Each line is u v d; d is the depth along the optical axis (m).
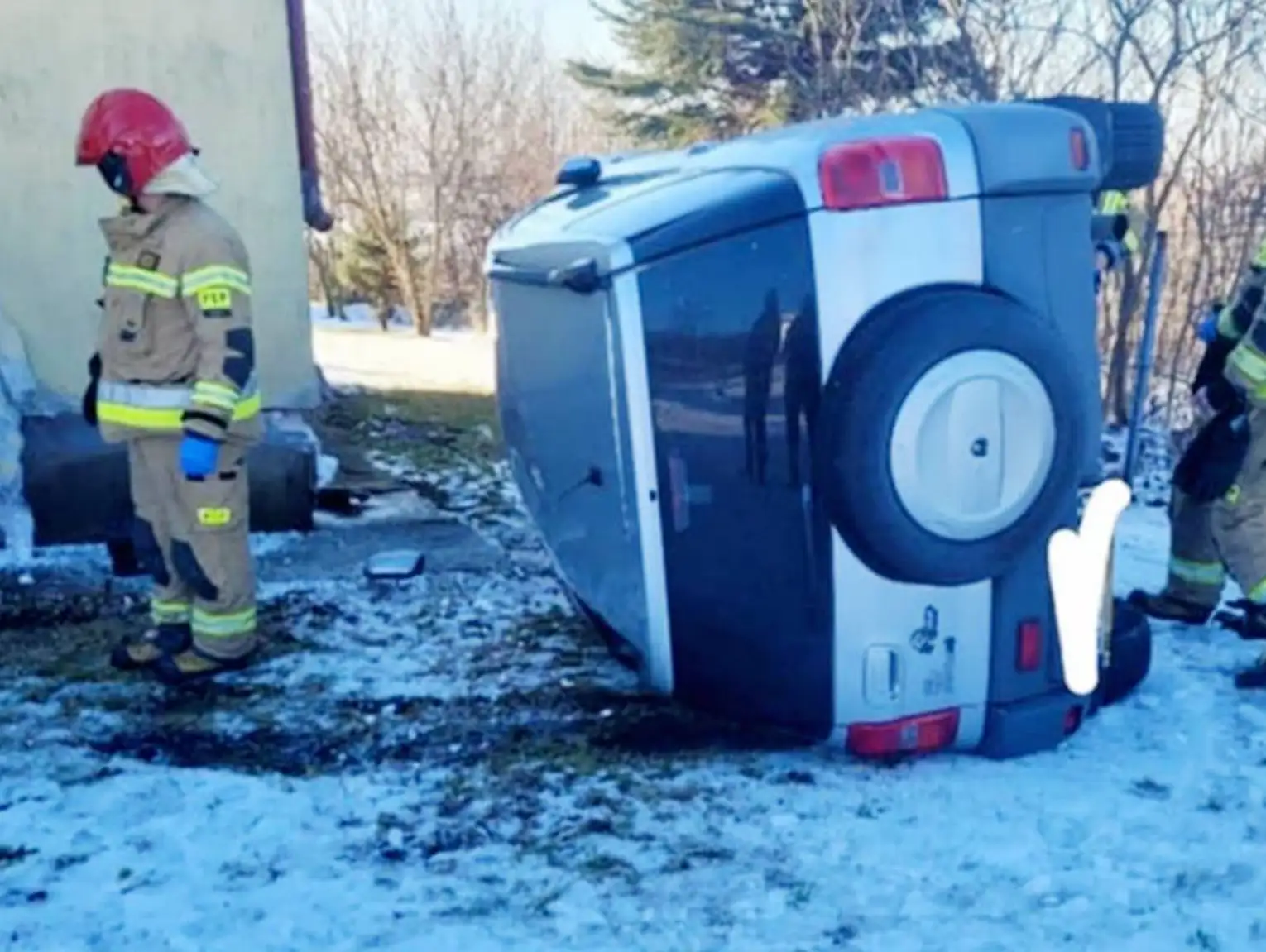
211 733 4.80
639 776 4.44
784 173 4.12
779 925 3.53
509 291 5.27
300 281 8.32
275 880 3.74
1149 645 5.16
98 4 7.75
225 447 5.13
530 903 3.63
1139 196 14.98
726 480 4.22
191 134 8.01
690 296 4.18
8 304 7.79
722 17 22.62
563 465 4.94
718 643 4.36
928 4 17.50
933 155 4.08
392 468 9.88
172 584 5.30
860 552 4.15
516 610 6.23
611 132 25.42
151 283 4.96
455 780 4.41
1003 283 4.16
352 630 5.90
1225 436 5.47
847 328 4.06
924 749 4.46
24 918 3.52
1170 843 3.98
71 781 4.35
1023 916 3.57
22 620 5.98
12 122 7.70
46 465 6.66
